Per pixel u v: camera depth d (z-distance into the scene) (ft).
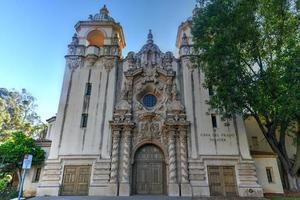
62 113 85.71
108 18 106.73
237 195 74.02
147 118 85.25
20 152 79.82
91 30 102.89
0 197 60.39
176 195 73.15
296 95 53.06
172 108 85.10
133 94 89.56
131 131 82.74
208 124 83.76
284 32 66.69
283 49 65.87
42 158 83.71
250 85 65.41
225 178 76.89
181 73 93.35
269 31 68.08
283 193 76.18
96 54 95.04
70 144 81.10
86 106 87.04
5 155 79.36
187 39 101.65
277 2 65.57
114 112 85.76
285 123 68.80
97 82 91.20
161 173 80.02
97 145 80.84
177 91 88.84
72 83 90.89
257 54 70.23
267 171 83.15
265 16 68.23
